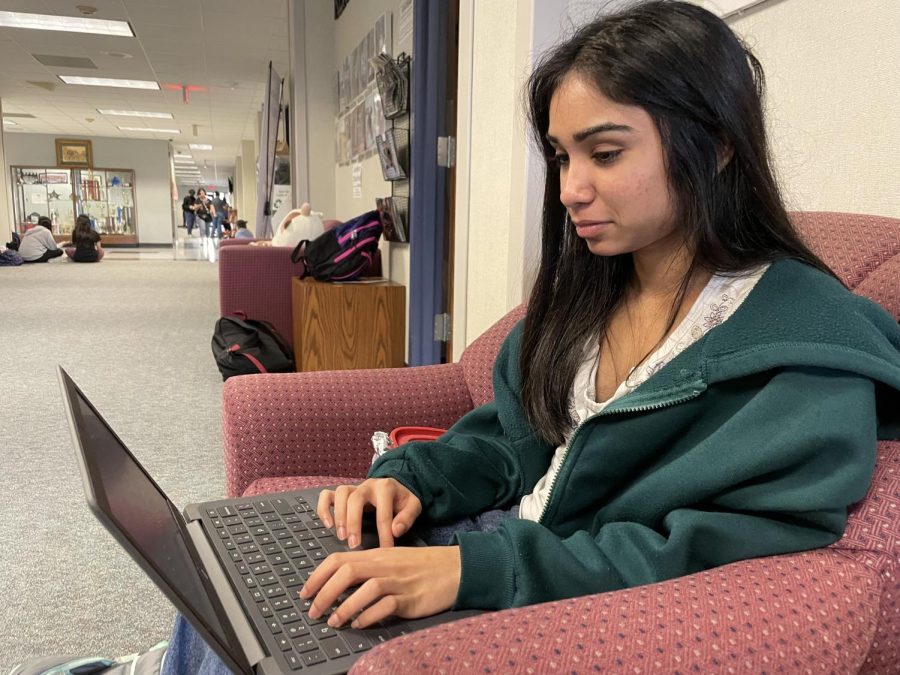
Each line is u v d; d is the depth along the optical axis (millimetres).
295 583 633
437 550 594
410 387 1143
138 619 1310
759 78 618
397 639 397
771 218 609
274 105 6086
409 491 772
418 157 2801
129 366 3383
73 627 1279
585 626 402
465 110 1979
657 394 613
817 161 965
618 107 558
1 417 2541
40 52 7340
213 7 5723
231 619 565
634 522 592
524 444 820
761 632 404
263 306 3496
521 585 538
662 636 395
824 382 519
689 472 547
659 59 545
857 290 692
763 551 497
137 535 456
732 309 616
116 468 610
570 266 765
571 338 762
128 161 15242
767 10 1037
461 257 2076
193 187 29047
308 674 496
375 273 3582
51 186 14906
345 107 4574
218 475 2010
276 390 1073
